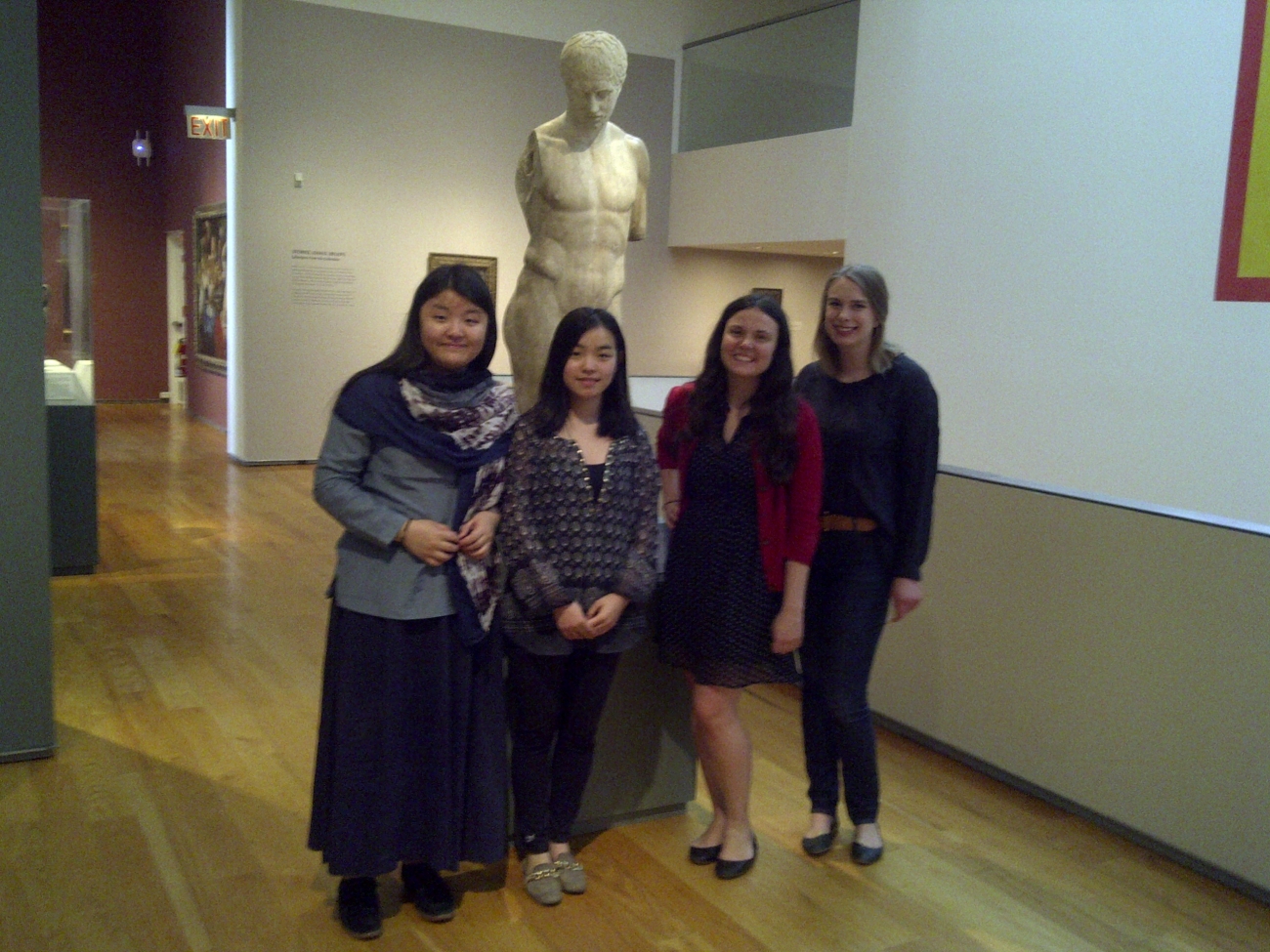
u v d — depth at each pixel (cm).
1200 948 274
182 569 612
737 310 275
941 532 385
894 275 786
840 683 299
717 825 308
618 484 269
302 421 1005
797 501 278
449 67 1016
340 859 251
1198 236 584
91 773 347
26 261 326
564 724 284
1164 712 320
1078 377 653
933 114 748
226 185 1094
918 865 311
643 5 1100
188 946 254
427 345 255
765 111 996
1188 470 595
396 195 1009
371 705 250
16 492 341
